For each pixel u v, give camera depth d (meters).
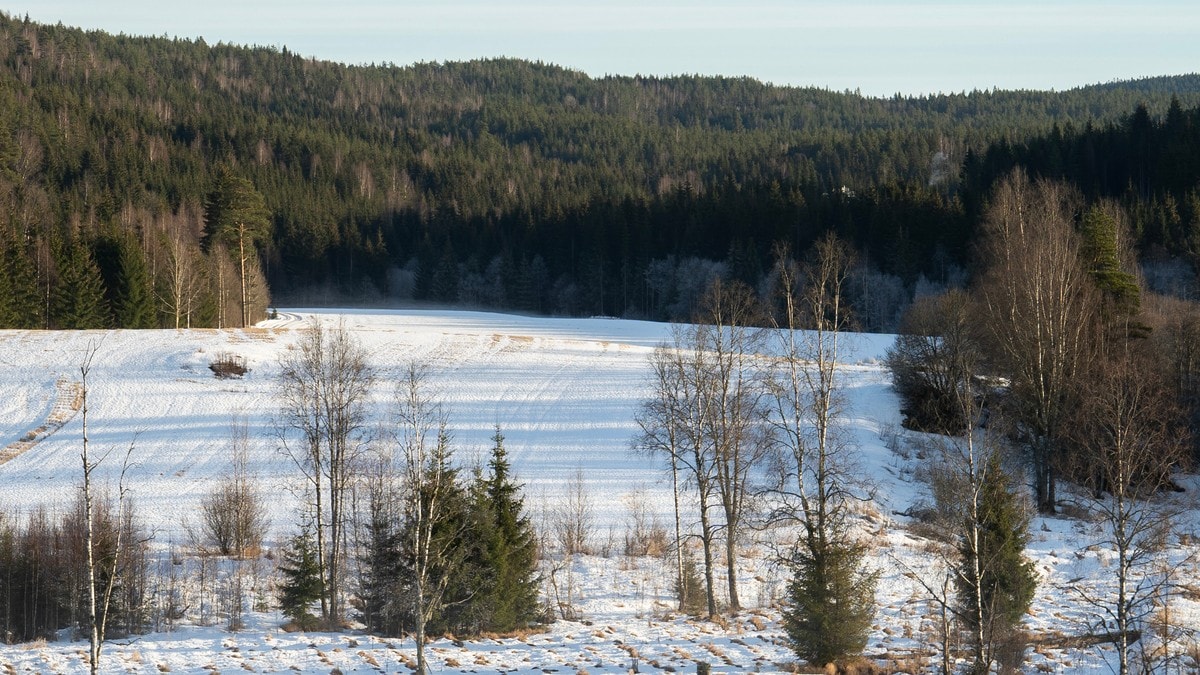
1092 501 56.81
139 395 79.69
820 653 33.62
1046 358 57.69
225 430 72.81
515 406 79.31
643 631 40.28
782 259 49.69
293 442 70.50
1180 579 44.19
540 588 45.97
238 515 51.06
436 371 88.19
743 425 46.31
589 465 66.19
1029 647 35.69
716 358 48.72
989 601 32.44
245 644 37.78
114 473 64.31
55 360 86.44
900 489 60.41
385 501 45.06
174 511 56.97
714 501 59.06
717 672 33.50
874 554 49.81
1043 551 50.56
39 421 74.44
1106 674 32.72
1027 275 59.59
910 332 73.94
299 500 58.84
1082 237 68.56
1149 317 71.12
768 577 48.53
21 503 57.81
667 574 49.38
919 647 36.16
